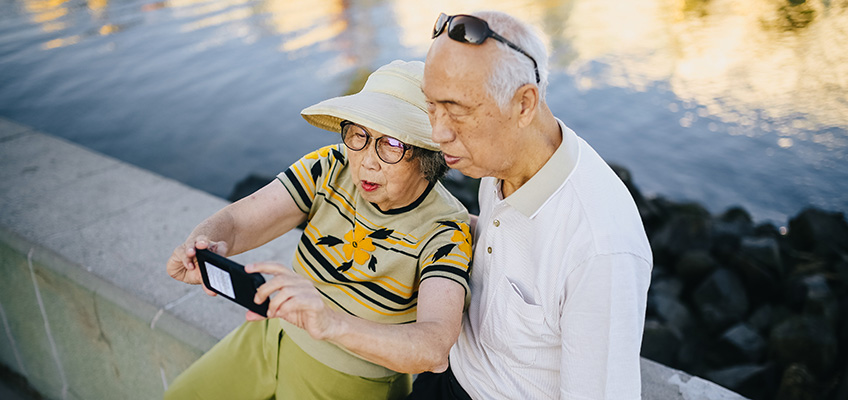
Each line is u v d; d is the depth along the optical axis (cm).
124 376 230
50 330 249
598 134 994
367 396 154
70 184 295
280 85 1170
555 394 133
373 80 144
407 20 1511
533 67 111
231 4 1655
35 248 239
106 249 239
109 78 1176
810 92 1062
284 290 111
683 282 561
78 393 258
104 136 986
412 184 142
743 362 446
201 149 968
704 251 593
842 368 421
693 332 500
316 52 1322
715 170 881
